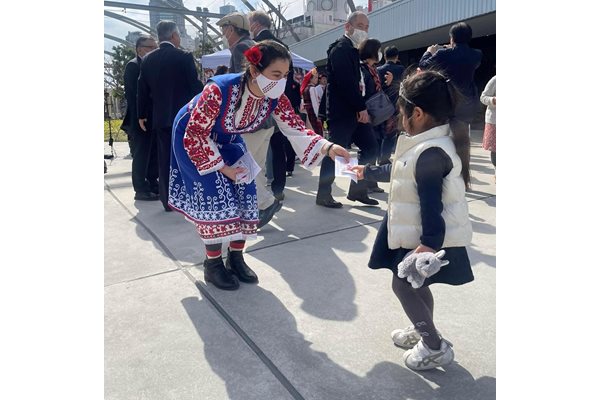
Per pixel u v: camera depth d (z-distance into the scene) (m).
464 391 1.79
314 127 6.11
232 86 2.30
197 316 2.40
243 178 2.50
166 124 4.04
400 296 1.91
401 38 13.00
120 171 6.80
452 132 1.79
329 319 2.35
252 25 4.00
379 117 4.36
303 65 8.67
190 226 3.91
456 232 1.79
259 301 2.55
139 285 2.78
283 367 1.96
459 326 2.23
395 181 1.84
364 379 1.88
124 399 1.79
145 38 4.71
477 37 14.34
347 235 3.59
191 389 1.84
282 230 3.76
